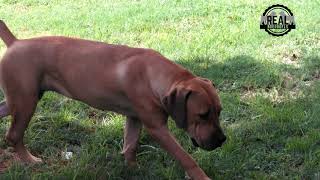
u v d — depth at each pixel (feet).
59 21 16.08
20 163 8.79
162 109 7.96
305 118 9.95
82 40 8.54
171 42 13.93
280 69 12.19
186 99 7.50
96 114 10.52
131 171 8.52
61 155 9.16
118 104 8.27
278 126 9.72
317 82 11.55
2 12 17.49
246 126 9.80
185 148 9.18
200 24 15.46
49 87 8.59
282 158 8.87
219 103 7.66
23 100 8.48
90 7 17.66
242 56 12.94
